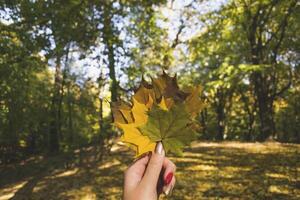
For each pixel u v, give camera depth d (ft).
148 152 3.45
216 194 32.48
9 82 50.29
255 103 108.99
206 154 51.62
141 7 53.26
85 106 87.76
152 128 3.26
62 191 41.73
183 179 37.68
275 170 39.68
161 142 3.29
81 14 45.42
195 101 3.38
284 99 108.17
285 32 77.56
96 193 38.81
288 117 120.37
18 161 76.74
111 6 46.01
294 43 79.56
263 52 76.48
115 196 37.11
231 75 65.62
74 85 84.33
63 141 92.27
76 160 58.95
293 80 96.37
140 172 3.54
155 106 3.23
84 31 45.42
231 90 109.29
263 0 66.23
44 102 75.97
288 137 120.78
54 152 80.23
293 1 67.36
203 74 88.38
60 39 45.14
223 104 118.62
